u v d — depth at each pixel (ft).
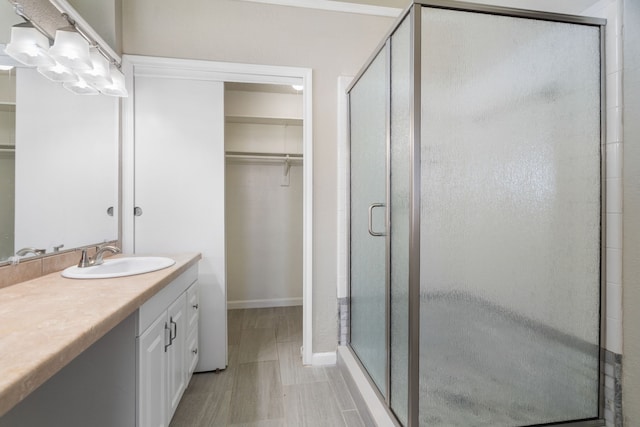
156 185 6.24
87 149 5.19
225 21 6.37
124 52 6.05
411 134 3.66
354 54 6.83
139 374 3.49
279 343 7.87
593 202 4.06
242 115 9.49
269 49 6.52
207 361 6.42
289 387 5.92
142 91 6.16
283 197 10.72
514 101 3.86
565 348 4.03
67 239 4.71
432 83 3.68
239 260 10.53
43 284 3.68
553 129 3.95
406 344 4.00
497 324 3.88
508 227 3.89
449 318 3.77
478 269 3.82
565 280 4.02
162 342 4.18
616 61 3.90
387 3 6.85
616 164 3.92
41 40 4.01
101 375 3.42
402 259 4.12
